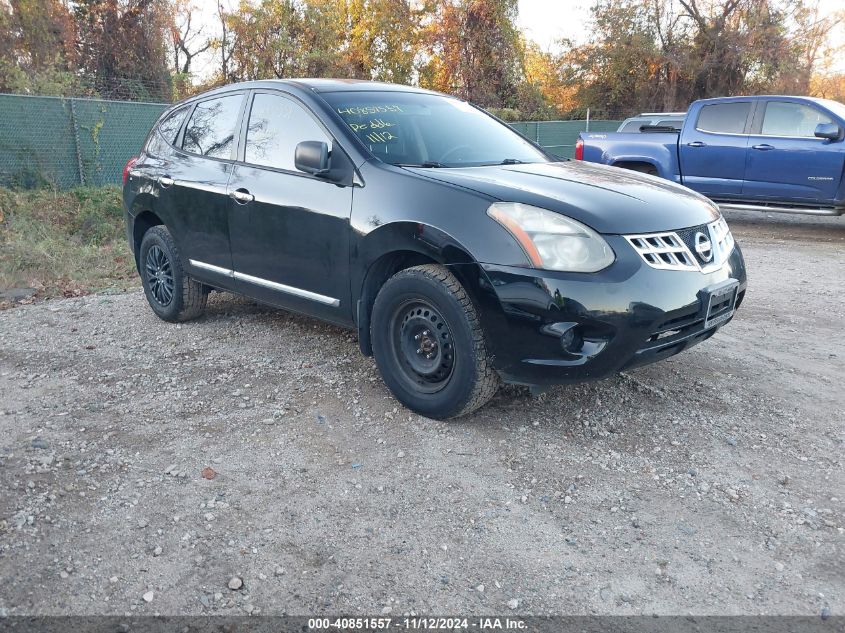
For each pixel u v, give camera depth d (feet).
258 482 10.57
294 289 14.51
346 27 102.58
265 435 12.05
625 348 10.93
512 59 99.96
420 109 15.39
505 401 13.28
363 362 15.30
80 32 65.98
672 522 9.64
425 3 99.19
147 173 18.15
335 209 13.24
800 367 15.39
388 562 8.79
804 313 19.75
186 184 16.67
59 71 59.06
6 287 23.11
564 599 8.18
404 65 102.47
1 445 11.67
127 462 11.12
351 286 13.23
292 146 14.60
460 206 11.57
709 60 102.89
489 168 13.39
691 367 15.25
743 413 13.00
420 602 8.11
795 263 26.73
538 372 11.16
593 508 9.95
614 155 36.50
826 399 13.67
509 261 10.96
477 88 98.84
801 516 9.79
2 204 34.14
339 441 11.82
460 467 10.98
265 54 77.66
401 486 10.46
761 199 33.30
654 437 12.02
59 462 11.10
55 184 39.37
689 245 11.88
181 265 17.58
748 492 10.38
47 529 9.36
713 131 33.99
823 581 8.46
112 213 35.86
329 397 13.55
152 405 13.29
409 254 12.41
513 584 8.41
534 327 10.88
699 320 11.75
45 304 20.89
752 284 23.32
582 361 10.88
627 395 13.66
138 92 67.72
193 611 7.95
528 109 101.86
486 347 11.39
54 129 40.52
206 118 17.16
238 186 15.29
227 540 9.18
